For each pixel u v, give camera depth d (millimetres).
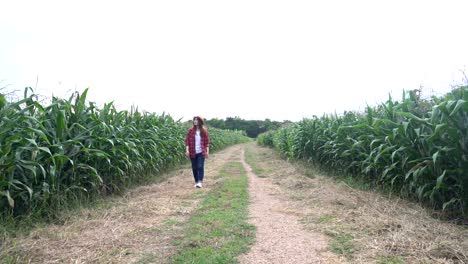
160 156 8812
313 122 10102
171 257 2871
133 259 2840
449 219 3951
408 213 4027
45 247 3039
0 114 3561
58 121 4336
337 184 6684
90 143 5012
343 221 3857
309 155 10719
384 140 5375
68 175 4742
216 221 3982
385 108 5551
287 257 2857
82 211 4348
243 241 3271
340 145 7410
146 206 4758
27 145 3832
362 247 2977
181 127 13086
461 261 2541
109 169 5699
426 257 2662
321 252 2951
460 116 3826
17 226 3652
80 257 2840
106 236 3430
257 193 6055
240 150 25375
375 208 4281
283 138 15109
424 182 4531
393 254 2770
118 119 6410
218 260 2779
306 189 6230
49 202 4238
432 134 3965
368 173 6457
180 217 4301
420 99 5352
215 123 57688
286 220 4086
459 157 3857
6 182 3492
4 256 2750
